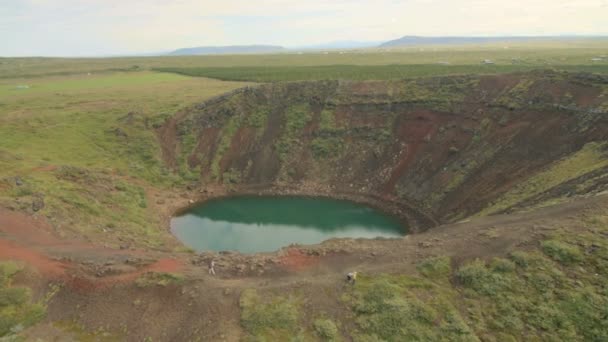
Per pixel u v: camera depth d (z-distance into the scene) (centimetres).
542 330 2048
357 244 3225
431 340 2091
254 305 2362
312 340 2133
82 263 2791
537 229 2780
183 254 3234
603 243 2447
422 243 3020
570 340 1959
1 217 3275
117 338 2233
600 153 3828
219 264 2930
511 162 4553
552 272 2342
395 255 2900
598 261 2330
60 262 2794
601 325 1989
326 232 4594
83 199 4200
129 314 2388
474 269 2491
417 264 2684
